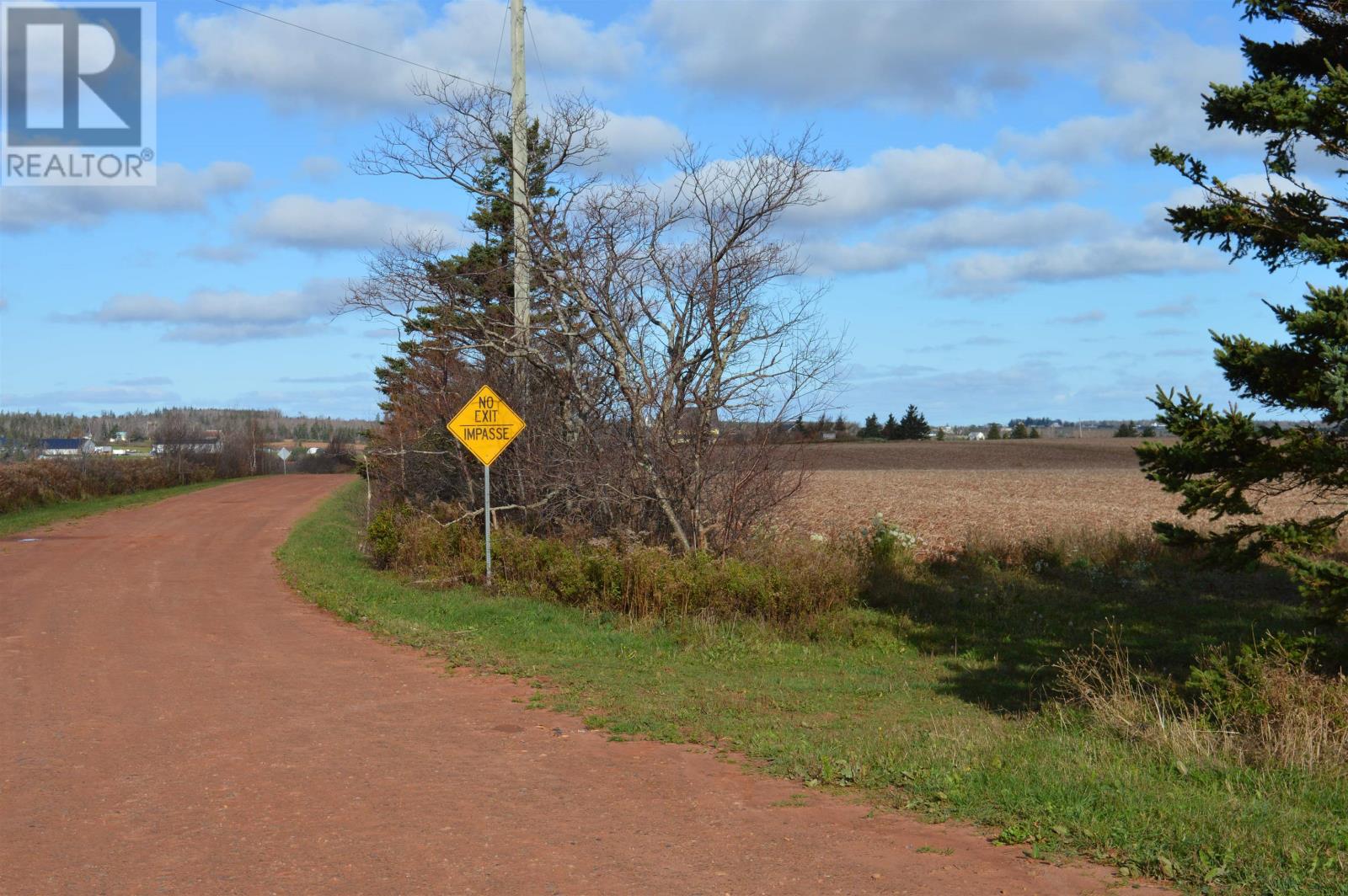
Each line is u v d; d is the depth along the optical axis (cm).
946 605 1636
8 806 637
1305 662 787
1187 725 766
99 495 4481
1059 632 1436
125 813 622
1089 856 546
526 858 547
